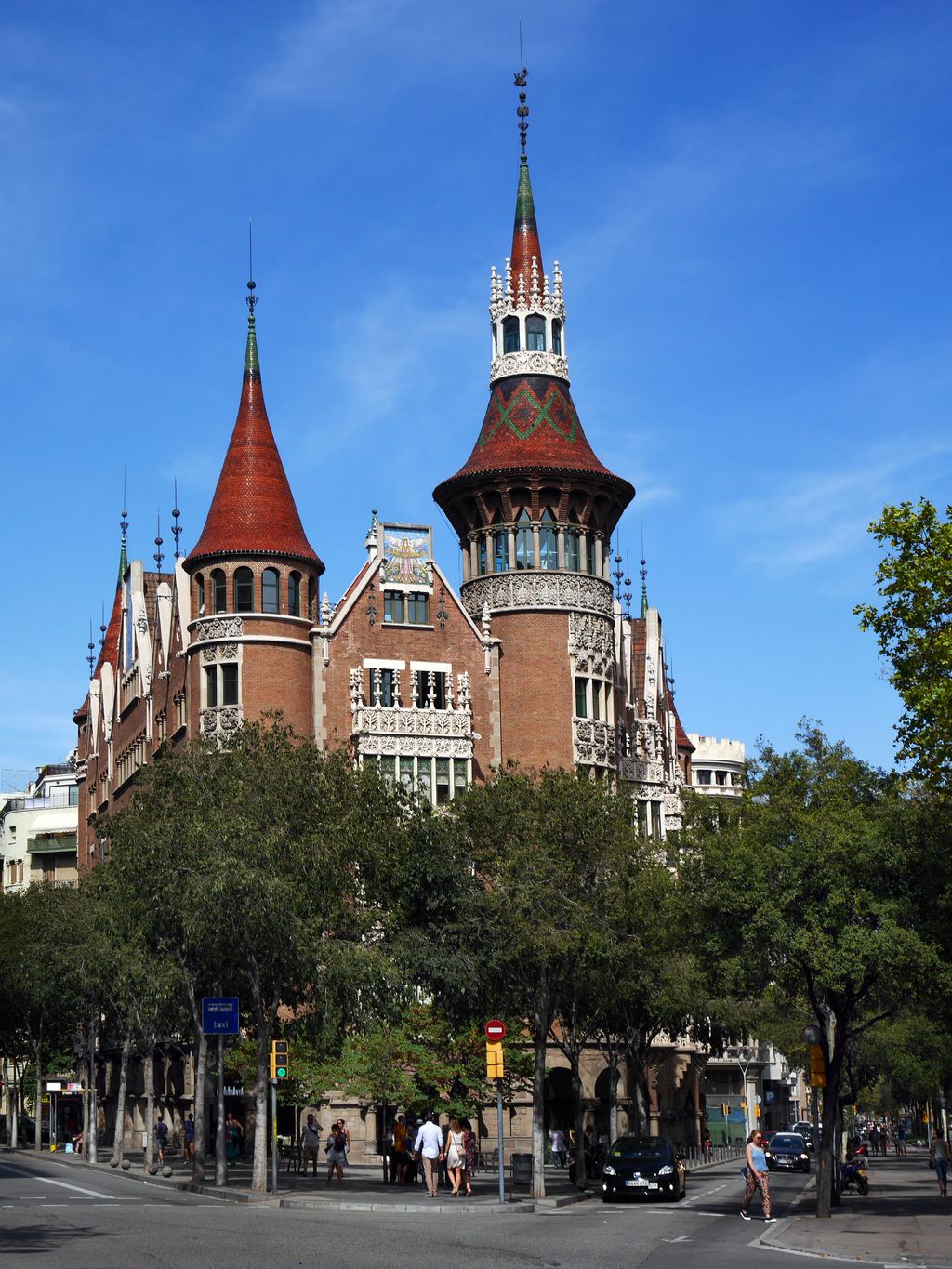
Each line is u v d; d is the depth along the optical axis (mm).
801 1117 149250
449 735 79812
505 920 52812
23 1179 57656
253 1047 66688
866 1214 45531
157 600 97062
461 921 54812
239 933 50469
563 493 82438
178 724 84125
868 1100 126562
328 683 79250
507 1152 77625
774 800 49094
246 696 77188
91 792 118750
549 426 83188
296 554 79000
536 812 55719
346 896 54188
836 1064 45625
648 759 89875
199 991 57750
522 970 53438
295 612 79375
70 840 156000
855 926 43688
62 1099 113188
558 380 84562
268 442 81062
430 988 56562
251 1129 77875
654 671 95312
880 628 46125
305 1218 40844
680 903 47562
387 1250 31203
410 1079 61406
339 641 79875
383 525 82125
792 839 46562
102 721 115250
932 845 44875
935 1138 58438
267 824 51781
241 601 78375
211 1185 52469
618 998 57844
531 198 86938
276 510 79625
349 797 53906
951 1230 38906
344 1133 57062
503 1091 64875
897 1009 51844
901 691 45562
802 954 44812
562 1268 28469
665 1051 81125
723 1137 111562
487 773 80938
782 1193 59219
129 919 55719
